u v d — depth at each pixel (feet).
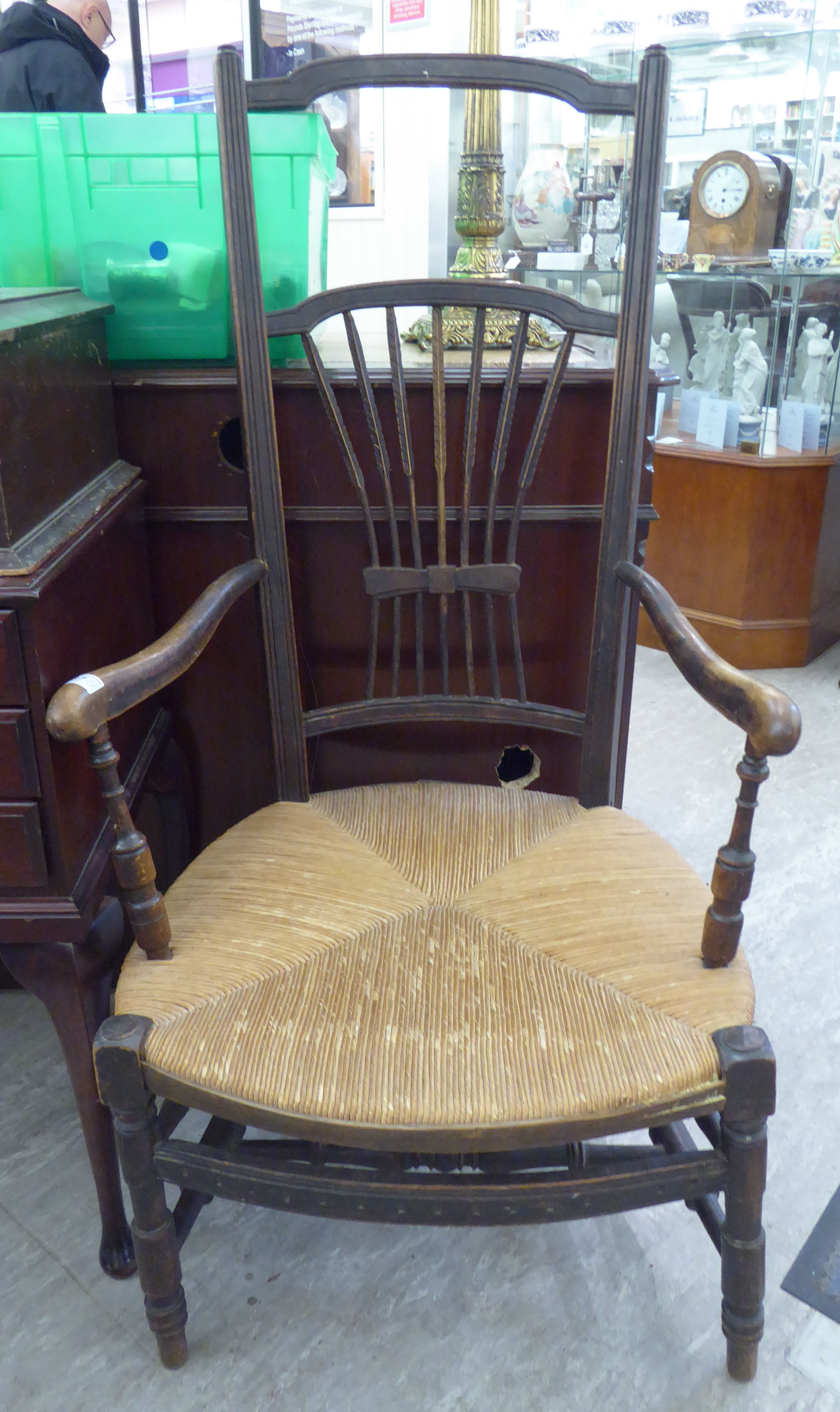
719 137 8.12
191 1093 2.52
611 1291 3.39
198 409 3.79
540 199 6.46
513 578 3.62
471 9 4.36
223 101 3.11
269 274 3.79
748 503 8.02
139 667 2.66
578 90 3.21
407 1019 2.60
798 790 6.52
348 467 3.51
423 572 3.60
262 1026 2.60
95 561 3.18
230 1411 3.02
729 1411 3.01
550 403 3.47
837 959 4.92
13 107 5.41
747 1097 2.51
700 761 6.90
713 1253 3.52
